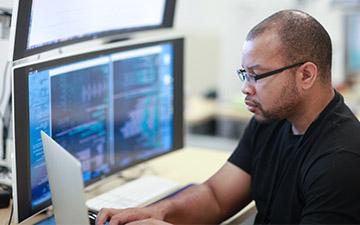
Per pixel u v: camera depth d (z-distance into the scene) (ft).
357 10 12.73
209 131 13.28
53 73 4.93
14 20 4.57
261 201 5.35
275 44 4.62
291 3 13.62
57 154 4.06
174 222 5.27
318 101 4.85
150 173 6.57
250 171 5.65
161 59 6.23
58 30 5.18
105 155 5.77
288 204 4.98
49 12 4.96
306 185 4.66
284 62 4.63
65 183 3.99
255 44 4.68
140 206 5.43
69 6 5.22
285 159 5.10
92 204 5.41
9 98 5.70
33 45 4.89
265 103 4.75
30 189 4.83
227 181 5.68
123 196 5.65
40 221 5.12
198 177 6.44
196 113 12.50
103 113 5.65
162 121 6.43
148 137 6.30
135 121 6.08
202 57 14.71
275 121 5.05
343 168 4.42
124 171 6.37
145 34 6.82
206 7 15.08
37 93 4.77
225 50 14.30
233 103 12.66
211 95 14.11
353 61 11.95
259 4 14.01
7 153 5.87
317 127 4.85
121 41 5.90
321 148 4.68
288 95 4.70
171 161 7.03
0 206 5.31
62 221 4.29
